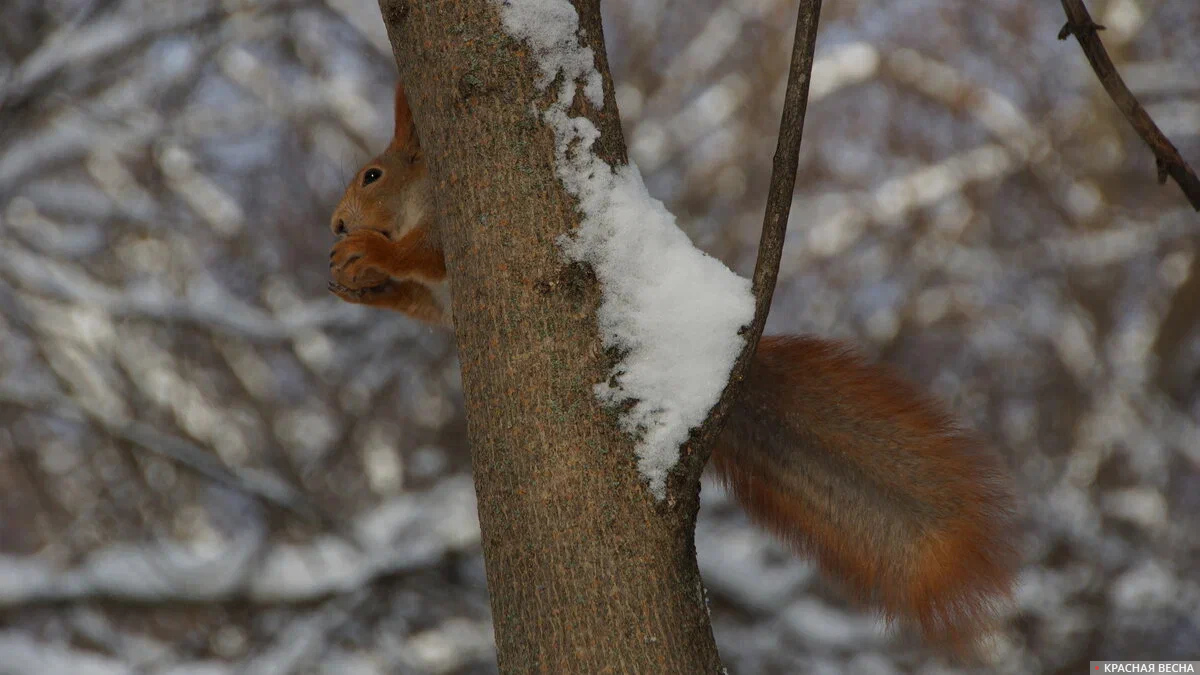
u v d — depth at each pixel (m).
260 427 14.12
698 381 3.24
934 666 11.19
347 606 10.78
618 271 3.30
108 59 12.98
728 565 11.70
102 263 14.15
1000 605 4.54
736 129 16.94
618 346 3.24
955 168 16.64
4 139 12.64
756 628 11.59
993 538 4.61
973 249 16.52
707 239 16.22
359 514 13.80
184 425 13.05
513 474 3.18
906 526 4.75
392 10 3.55
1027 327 15.75
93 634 10.95
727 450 5.11
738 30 16.95
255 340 12.99
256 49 15.42
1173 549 13.37
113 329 12.89
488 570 3.22
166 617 11.88
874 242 16.53
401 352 13.81
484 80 3.37
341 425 14.18
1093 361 15.35
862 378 5.00
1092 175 17.00
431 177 3.49
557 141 3.35
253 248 14.89
